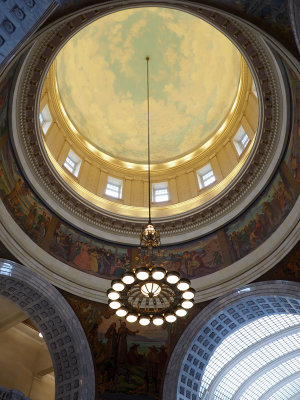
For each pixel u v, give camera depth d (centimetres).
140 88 2394
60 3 828
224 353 2078
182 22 2220
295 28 905
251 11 991
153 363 1630
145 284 1195
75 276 1708
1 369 1914
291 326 1977
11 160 1574
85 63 2291
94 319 1667
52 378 2108
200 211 1873
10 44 730
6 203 1541
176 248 1877
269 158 1661
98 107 2364
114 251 1866
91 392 1548
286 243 1545
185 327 1667
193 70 2334
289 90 1459
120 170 2270
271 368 2205
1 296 1745
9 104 1455
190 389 1670
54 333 1650
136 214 2019
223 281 1695
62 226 1788
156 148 2369
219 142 2166
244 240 1738
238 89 2066
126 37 2280
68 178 1961
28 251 1599
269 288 1559
